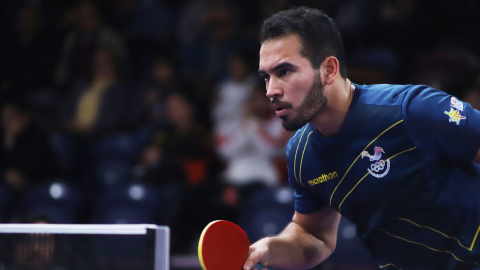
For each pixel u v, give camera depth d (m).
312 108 5.13
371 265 12.85
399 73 18.53
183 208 15.12
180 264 12.92
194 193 15.25
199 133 16.69
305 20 5.10
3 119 17.27
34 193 15.28
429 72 17.66
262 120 15.85
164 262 5.04
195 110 18.84
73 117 19.47
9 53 22.53
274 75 5.11
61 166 17.05
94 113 19.11
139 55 22.38
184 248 14.92
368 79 16.20
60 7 23.81
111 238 5.34
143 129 17.84
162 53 22.47
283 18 5.13
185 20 22.59
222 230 4.98
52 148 16.95
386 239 5.68
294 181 6.09
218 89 18.38
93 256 5.33
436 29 20.03
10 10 24.09
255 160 15.57
